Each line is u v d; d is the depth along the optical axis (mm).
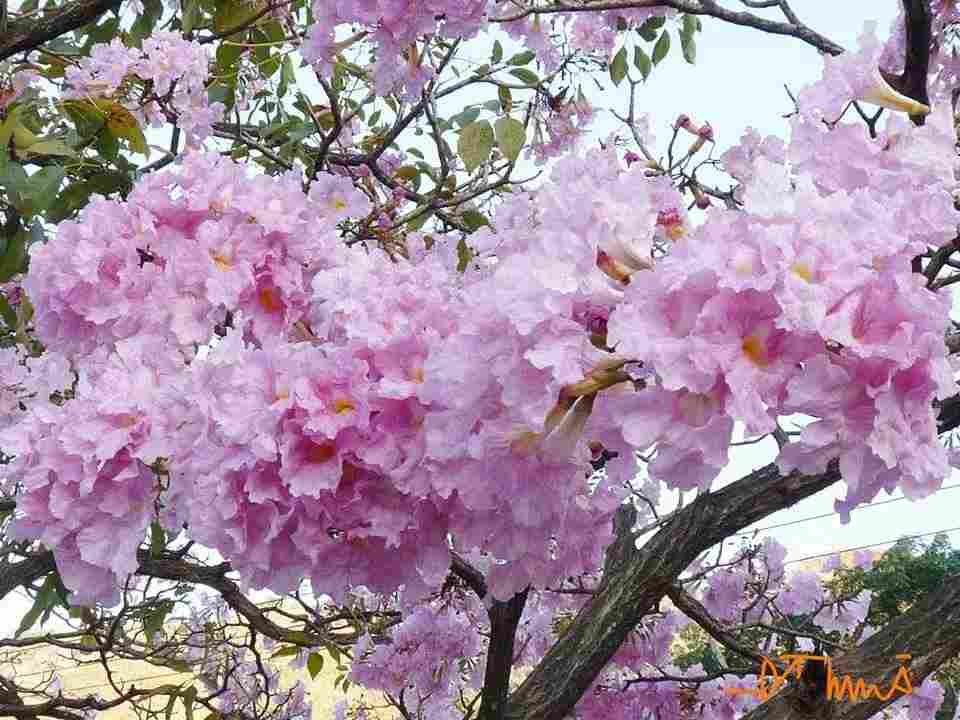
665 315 1044
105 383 1282
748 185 1062
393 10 1660
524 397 1080
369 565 1217
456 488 1154
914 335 1041
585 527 1247
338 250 1450
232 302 1389
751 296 1036
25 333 2111
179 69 2121
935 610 1705
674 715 2605
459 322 1170
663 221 1210
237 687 3139
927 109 1241
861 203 1058
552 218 1092
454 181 2512
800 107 1257
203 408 1205
